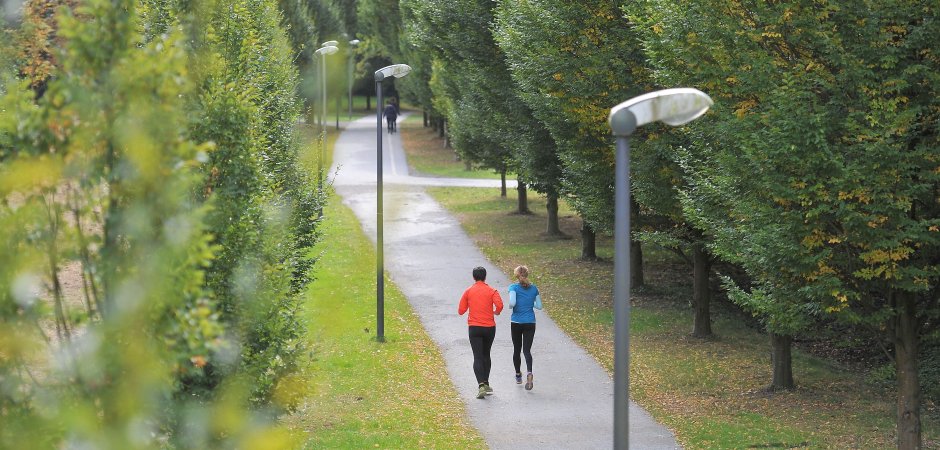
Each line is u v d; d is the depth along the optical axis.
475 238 46.12
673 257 41.22
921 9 15.27
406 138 98.75
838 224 15.92
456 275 37.09
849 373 25.39
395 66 26.83
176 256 6.70
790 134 15.12
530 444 18.42
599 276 36.91
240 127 11.29
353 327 28.02
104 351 6.42
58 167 6.76
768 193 16.14
